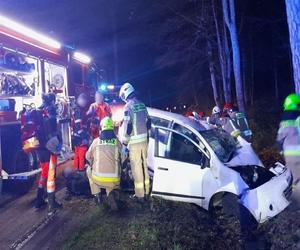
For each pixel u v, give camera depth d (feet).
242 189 18.10
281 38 69.31
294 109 17.37
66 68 33.22
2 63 22.58
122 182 21.34
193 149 19.63
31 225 18.35
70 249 15.53
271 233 17.06
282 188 18.22
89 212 19.99
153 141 20.38
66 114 30.22
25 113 21.88
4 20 22.07
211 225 18.35
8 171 21.85
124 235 16.57
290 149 17.34
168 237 16.22
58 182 26.12
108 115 28.35
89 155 19.31
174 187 19.66
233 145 21.54
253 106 59.26
